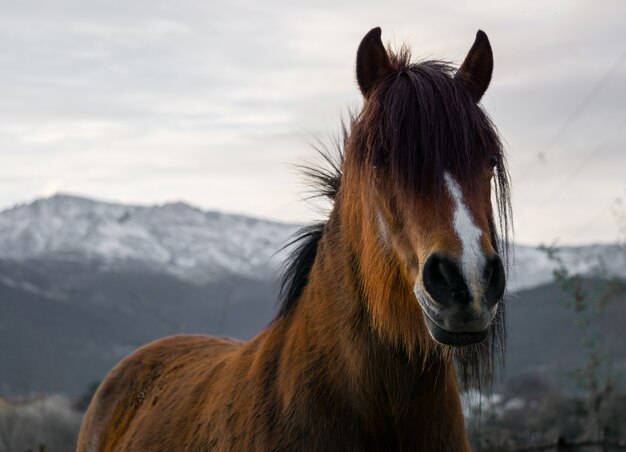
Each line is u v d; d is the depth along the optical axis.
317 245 4.73
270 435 4.29
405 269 3.81
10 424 17.30
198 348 6.32
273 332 4.68
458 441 4.33
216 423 4.68
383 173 3.91
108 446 6.20
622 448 10.50
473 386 4.47
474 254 3.53
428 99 3.85
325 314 4.30
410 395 4.15
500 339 4.32
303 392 4.24
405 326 3.96
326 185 5.05
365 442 4.16
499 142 4.02
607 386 14.73
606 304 15.82
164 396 5.68
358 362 4.13
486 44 4.36
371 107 4.08
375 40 4.29
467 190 3.71
